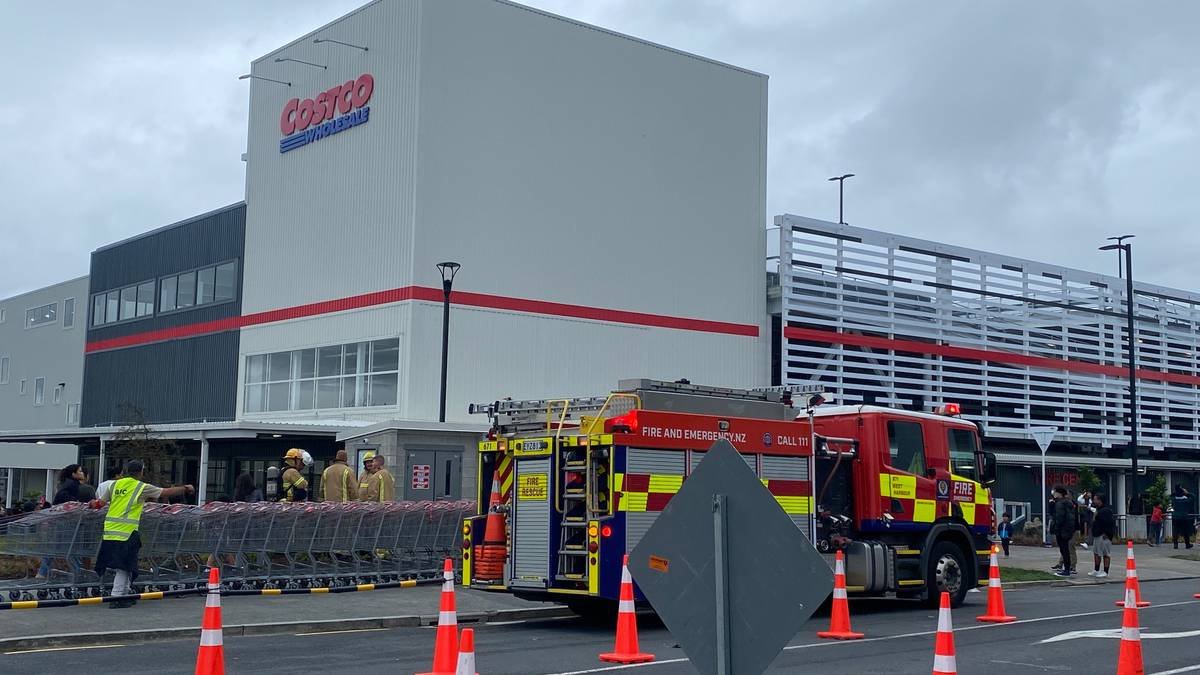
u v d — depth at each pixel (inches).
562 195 1318.9
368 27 1295.5
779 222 1477.6
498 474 613.3
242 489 854.5
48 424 2031.3
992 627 613.0
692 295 1416.1
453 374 1218.0
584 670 447.2
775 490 624.7
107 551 609.0
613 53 1376.7
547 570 577.9
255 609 623.8
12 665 451.2
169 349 1592.0
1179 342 1891.0
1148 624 637.3
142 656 479.2
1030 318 1684.3
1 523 636.7
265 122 1446.9
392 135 1249.4
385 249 1240.8
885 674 442.9
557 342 1296.8
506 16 1293.1
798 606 216.4
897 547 690.2
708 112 1457.9
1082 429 1723.7
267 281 1413.6
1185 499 1417.3
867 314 1526.8
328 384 1295.5
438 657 411.2
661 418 581.3
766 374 1473.9
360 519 751.7
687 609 227.6
